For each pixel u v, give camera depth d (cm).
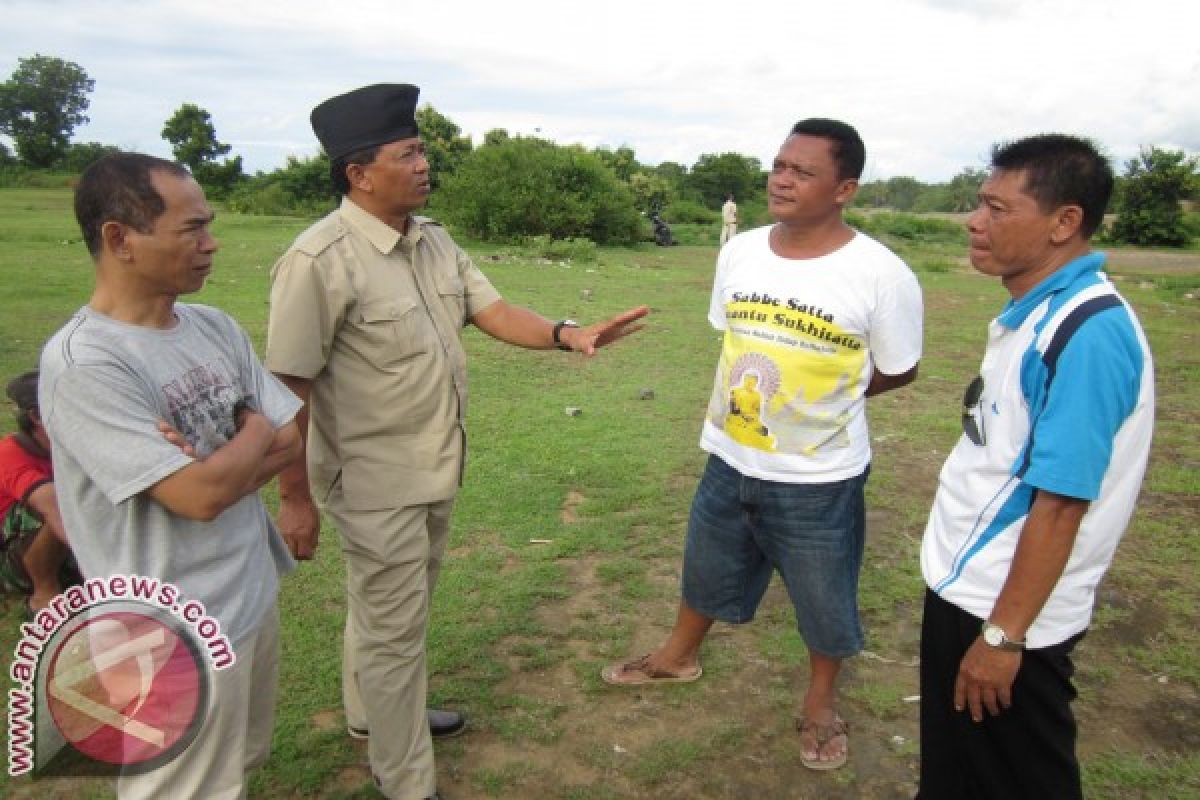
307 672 335
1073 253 197
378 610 256
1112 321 182
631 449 590
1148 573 429
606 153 3531
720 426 296
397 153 243
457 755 294
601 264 1784
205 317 217
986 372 210
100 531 189
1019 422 196
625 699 325
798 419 274
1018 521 199
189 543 195
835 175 258
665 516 483
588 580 414
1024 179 194
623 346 916
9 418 572
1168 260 2723
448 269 277
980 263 208
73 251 1441
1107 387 180
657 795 278
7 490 333
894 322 268
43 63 6031
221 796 204
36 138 5512
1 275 1144
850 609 289
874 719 318
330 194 3316
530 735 304
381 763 262
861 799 279
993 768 214
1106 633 375
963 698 207
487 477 532
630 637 366
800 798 279
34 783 274
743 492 288
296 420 242
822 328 266
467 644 356
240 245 1712
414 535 257
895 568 431
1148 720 319
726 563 306
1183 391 818
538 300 1184
